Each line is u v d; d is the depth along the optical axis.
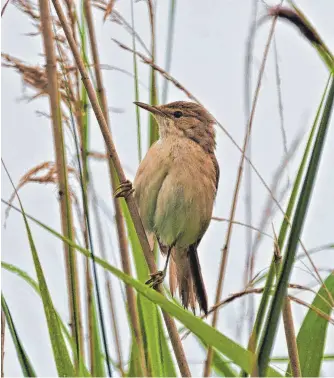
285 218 5.55
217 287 7.18
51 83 7.11
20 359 6.19
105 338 5.96
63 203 6.80
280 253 5.45
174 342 6.51
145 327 7.30
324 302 6.71
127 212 7.93
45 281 6.08
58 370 6.00
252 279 5.86
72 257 6.41
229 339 5.03
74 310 6.30
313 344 6.71
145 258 7.45
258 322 5.29
